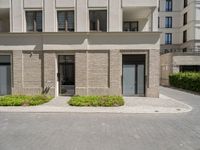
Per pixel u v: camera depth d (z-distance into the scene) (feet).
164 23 146.72
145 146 20.08
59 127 26.71
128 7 52.29
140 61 53.26
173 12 145.18
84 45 52.06
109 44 51.96
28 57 53.26
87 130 25.35
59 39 52.31
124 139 22.11
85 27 52.80
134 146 20.07
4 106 40.04
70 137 22.71
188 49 125.18
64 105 41.32
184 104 43.16
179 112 36.27
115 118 31.81
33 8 53.57
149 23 58.39
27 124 28.22
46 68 52.75
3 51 53.52
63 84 54.54
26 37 52.90
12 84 54.08
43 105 41.32
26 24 54.44
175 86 86.99
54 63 52.70
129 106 40.52
